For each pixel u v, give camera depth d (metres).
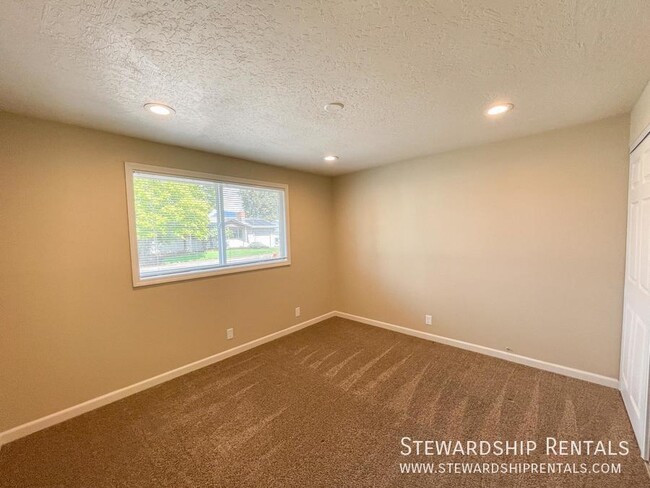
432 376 2.60
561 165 2.47
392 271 3.79
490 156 2.86
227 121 2.16
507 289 2.84
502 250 2.84
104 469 1.66
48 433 1.97
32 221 1.99
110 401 2.33
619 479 1.52
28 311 1.98
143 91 1.68
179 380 2.67
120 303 2.39
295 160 3.39
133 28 1.16
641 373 1.76
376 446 1.79
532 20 1.16
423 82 1.65
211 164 3.01
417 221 3.48
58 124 2.09
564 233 2.49
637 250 1.93
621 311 2.26
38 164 2.01
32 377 2.00
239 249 3.34
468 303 3.12
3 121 1.88
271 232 3.69
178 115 2.03
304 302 4.03
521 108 2.04
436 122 2.27
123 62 1.39
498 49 1.35
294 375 2.70
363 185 4.02
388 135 2.56
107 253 2.32
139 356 2.50
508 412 2.07
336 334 3.74
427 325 3.49
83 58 1.35
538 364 2.69
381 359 2.98
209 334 2.99
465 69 1.52
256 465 1.67
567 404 2.13
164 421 2.08
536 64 1.48
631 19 1.14
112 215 2.34
